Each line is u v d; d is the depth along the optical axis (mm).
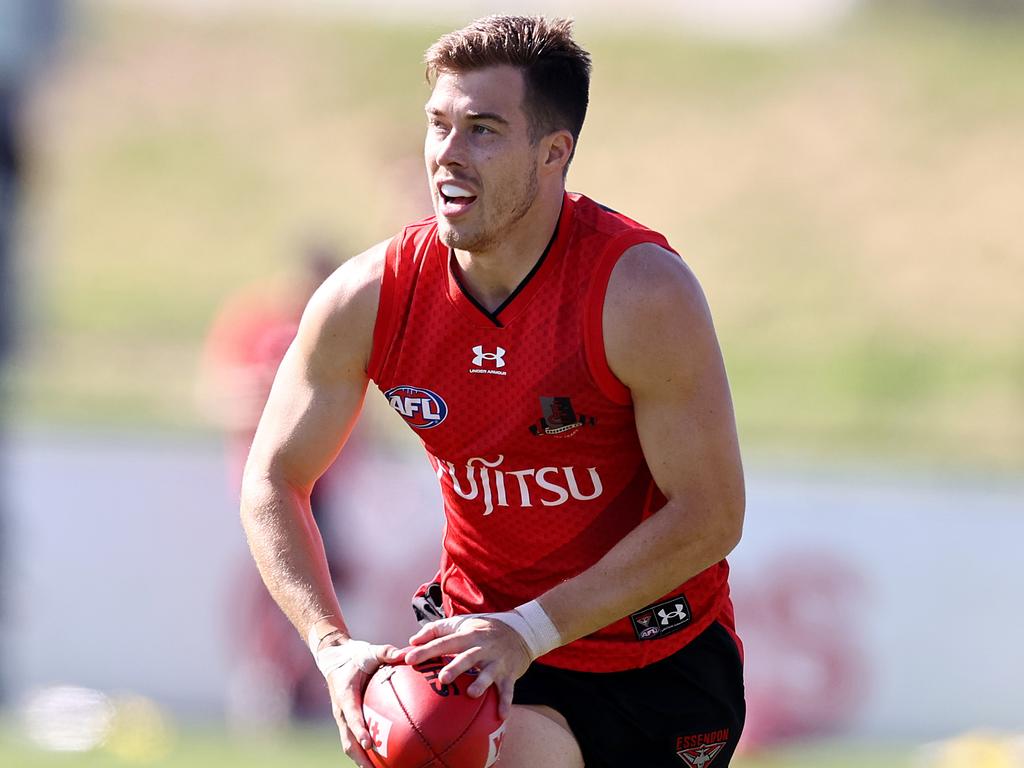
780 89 86688
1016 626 32250
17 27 52469
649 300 10945
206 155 82562
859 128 82062
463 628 10984
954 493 32281
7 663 31953
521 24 10969
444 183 10859
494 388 11242
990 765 27234
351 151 83125
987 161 77812
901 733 31859
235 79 89938
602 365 11062
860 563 32000
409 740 10828
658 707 12250
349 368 11688
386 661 11273
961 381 59438
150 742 26000
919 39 93188
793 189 77062
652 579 11031
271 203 78125
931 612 32094
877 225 73375
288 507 11758
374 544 30688
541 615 10984
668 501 11234
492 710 10953
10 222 53844
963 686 32094
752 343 63875
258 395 29359
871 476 34000
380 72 90375
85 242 73625
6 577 32031
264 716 30203
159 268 71812
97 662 32000
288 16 96875
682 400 11055
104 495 32250
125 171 80500
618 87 87438
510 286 11195
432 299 11336
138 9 96500
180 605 31891
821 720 31500
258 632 30766
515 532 11836
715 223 74938
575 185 78750
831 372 60469
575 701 12070
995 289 67688
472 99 10750
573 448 11398
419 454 31719
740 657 12828
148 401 48062
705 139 82188
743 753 28406
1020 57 90500
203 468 32094
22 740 25828
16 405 42188
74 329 63281
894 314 65875
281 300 29641
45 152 78938
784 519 31891
